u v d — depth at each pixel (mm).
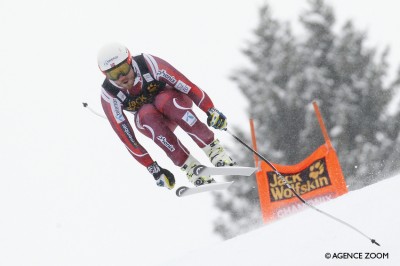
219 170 19422
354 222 19422
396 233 17750
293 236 20062
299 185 32031
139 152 20938
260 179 32094
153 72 20203
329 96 70875
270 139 68938
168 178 20906
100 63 19906
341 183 31578
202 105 20469
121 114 20781
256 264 19062
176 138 20562
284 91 72438
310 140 68438
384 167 66625
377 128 69000
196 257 22250
